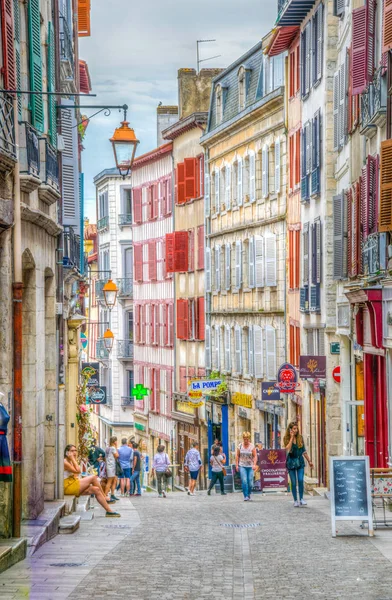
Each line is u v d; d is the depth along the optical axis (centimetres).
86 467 4006
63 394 2988
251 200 6006
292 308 5244
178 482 7331
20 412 2102
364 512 2322
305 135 4806
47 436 2830
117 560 2047
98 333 9856
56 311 2916
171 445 7631
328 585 1720
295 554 2106
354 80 3291
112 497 3712
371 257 3241
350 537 2331
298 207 5094
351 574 1822
